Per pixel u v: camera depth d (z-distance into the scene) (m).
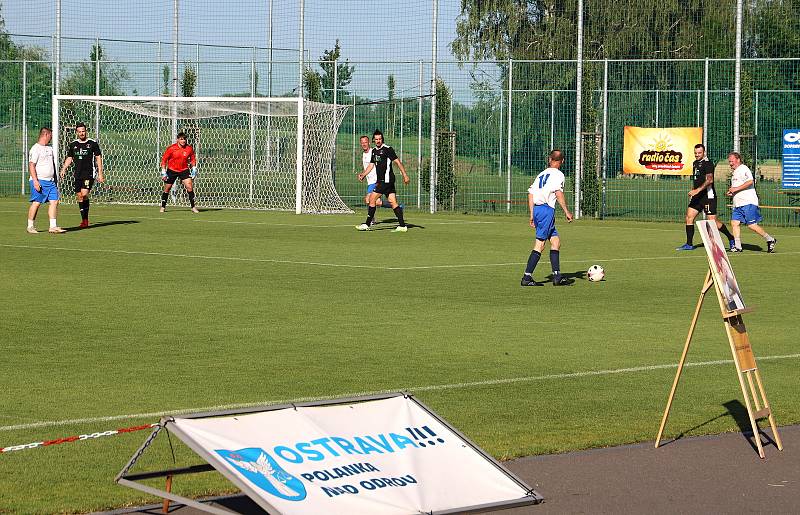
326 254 27.64
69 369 13.65
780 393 12.88
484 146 47.62
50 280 21.97
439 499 8.37
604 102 43.78
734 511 8.73
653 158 41.91
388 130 48.91
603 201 43.69
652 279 23.50
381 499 8.16
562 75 47.59
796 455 10.32
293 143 46.88
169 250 28.05
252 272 23.66
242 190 47.72
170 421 8.34
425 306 19.23
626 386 13.14
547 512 8.62
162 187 48.94
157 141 48.91
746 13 53.78
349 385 12.91
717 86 53.88
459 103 47.09
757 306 19.80
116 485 9.17
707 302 20.16
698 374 13.87
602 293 21.23
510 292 21.22
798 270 25.77
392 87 48.00
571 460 10.05
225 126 48.09
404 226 35.03
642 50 62.03
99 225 35.56
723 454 10.34
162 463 9.85
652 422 11.48
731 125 45.53
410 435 9.01
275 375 13.42
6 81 51.44
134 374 13.41
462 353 15.00
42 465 9.72
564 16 64.56
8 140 51.84
